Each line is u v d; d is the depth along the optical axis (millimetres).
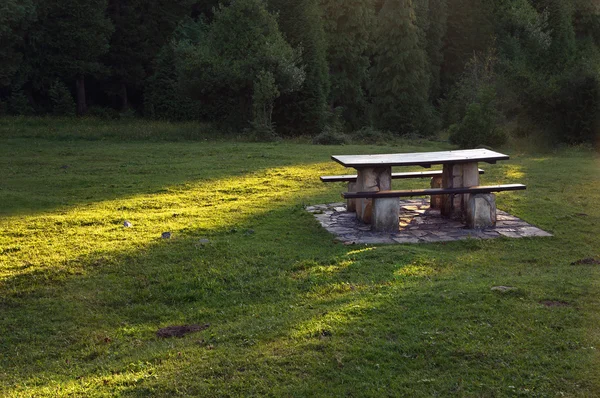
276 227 10109
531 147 22719
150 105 35812
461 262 8086
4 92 36156
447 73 49094
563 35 40469
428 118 36344
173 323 6453
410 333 5379
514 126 26453
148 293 7188
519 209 11453
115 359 5578
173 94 34969
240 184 14414
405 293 6402
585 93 23031
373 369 4840
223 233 9727
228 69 26922
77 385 4914
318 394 4527
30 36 33781
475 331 5363
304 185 14320
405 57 35625
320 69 32406
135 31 38469
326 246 8992
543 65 38438
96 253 8461
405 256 8211
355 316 5824
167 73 35375
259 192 13523
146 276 7648
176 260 8195
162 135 26125
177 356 5320
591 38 45625
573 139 23281
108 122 31359
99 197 13039
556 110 23859
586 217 10883
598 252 8820
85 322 6523
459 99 37344
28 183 14664
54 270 7812
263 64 27328
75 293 7195
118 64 39062
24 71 34219
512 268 7863
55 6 34500
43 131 25766
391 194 9586
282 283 7340
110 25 35844
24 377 5336
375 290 6766
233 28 27984
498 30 44531
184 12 40375
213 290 7250
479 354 4969
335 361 4953
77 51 35344
